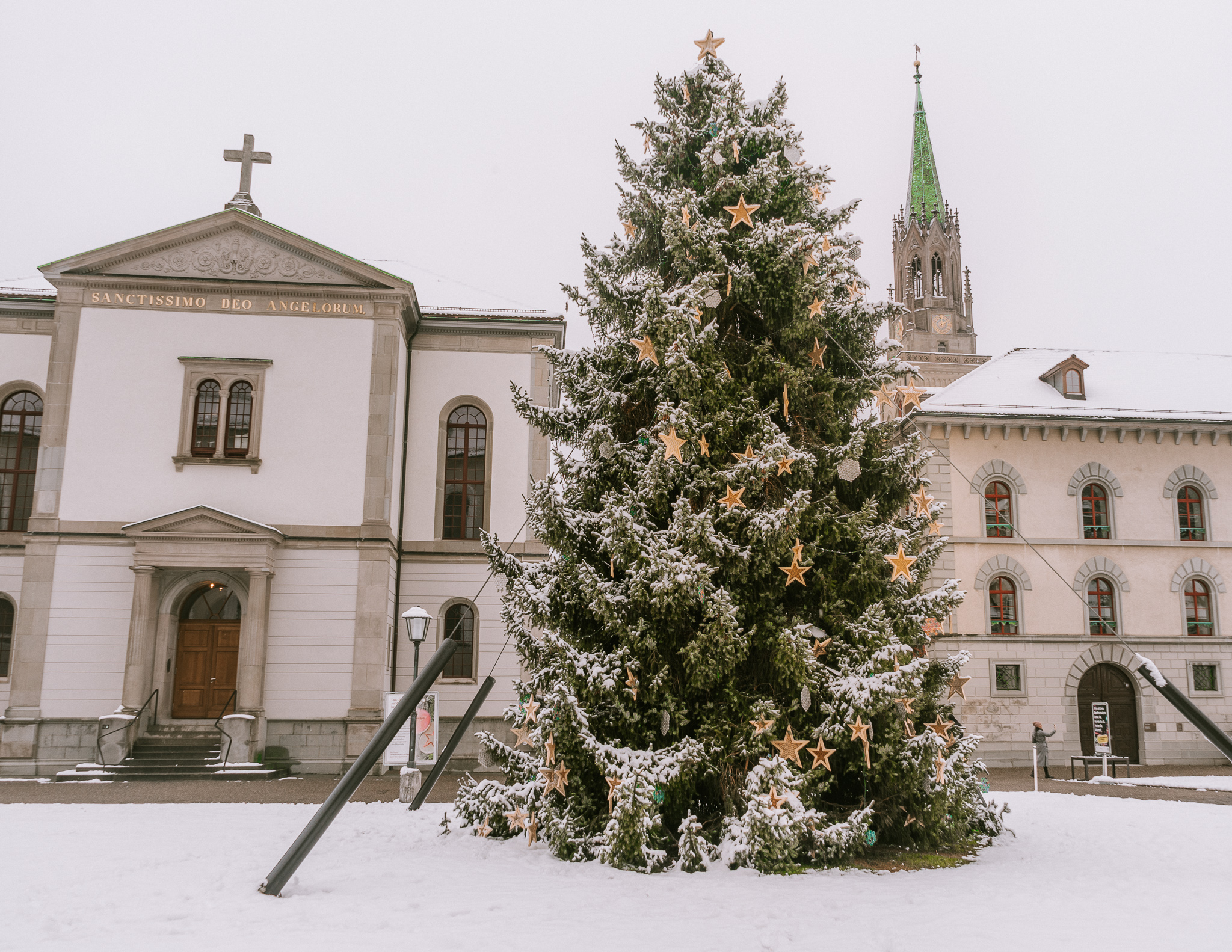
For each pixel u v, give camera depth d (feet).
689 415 32.37
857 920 23.67
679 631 31.24
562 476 36.78
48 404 78.95
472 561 84.17
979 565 95.81
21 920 23.91
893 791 31.42
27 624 75.51
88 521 77.56
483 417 88.02
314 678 76.84
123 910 25.11
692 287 33.47
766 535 30.22
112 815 47.21
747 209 33.30
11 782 69.92
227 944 21.62
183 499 78.89
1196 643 96.68
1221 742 29.96
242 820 45.37
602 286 37.14
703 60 39.47
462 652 82.94
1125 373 107.14
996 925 23.27
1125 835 39.86
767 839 28.66
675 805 30.73
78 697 75.00
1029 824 43.39
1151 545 98.17
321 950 20.99
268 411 80.79
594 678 30.89
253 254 82.89
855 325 36.58
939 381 199.62
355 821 43.60
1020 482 98.07
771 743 29.89
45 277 81.30
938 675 32.27
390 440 81.15
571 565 33.99
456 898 26.37
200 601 80.69
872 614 31.40
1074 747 93.40
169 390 80.48
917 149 217.15
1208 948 21.25
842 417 35.65
